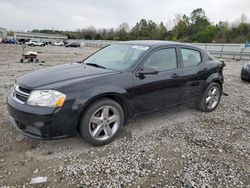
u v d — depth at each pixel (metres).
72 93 3.05
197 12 79.19
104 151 3.30
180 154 3.32
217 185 2.69
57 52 28.83
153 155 3.26
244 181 2.78
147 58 3.86
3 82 7.42
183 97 4.48
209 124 4.48
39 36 96.94
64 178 2.69
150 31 83.38
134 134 3.88
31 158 3.05
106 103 3.36
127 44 4.44
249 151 3.50
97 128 3.36
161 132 4.01
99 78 3.34
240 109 5.49
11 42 59.06
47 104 2.94
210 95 5.11
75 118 3.08
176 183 2.69
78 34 104.94
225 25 69.06
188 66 4.52
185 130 4.14
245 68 9.02
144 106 3.85
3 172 2.74
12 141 3.45
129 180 2.71
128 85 3.53
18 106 3.05
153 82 3.84
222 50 28.95
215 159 3.23
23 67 11.70
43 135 2.96
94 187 2.56
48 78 3.31
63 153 3.20
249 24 61.53
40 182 2.60
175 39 71.94
